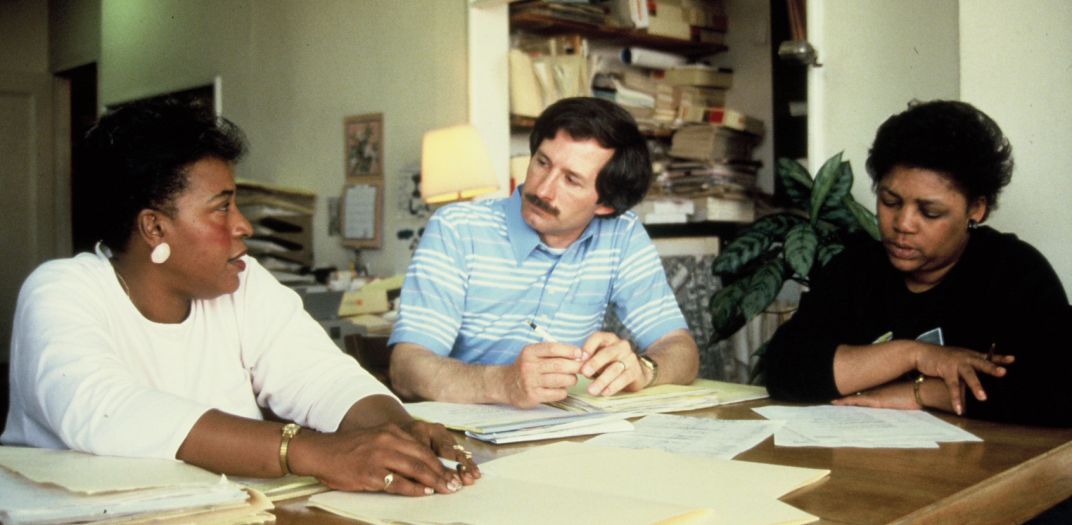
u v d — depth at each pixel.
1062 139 2.33
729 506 0.98
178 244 1.33
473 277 2.00
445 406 1.60
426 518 0.95
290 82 5.62
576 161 1.89
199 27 6.27
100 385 1.16
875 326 1.89
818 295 1.92
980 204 1.74
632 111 5.20
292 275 5.06
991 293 1.77
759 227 3.04
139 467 1.04
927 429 1.44
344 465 1.05
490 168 4.30
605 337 1.67
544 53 4.96
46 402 1.17
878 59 3.00
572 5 4.86
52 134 7.76
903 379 1.75
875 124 3.01
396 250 5.01
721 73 5.56
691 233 5.12
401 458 1.05
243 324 1.51
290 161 5.64
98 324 1.29
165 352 1.40
